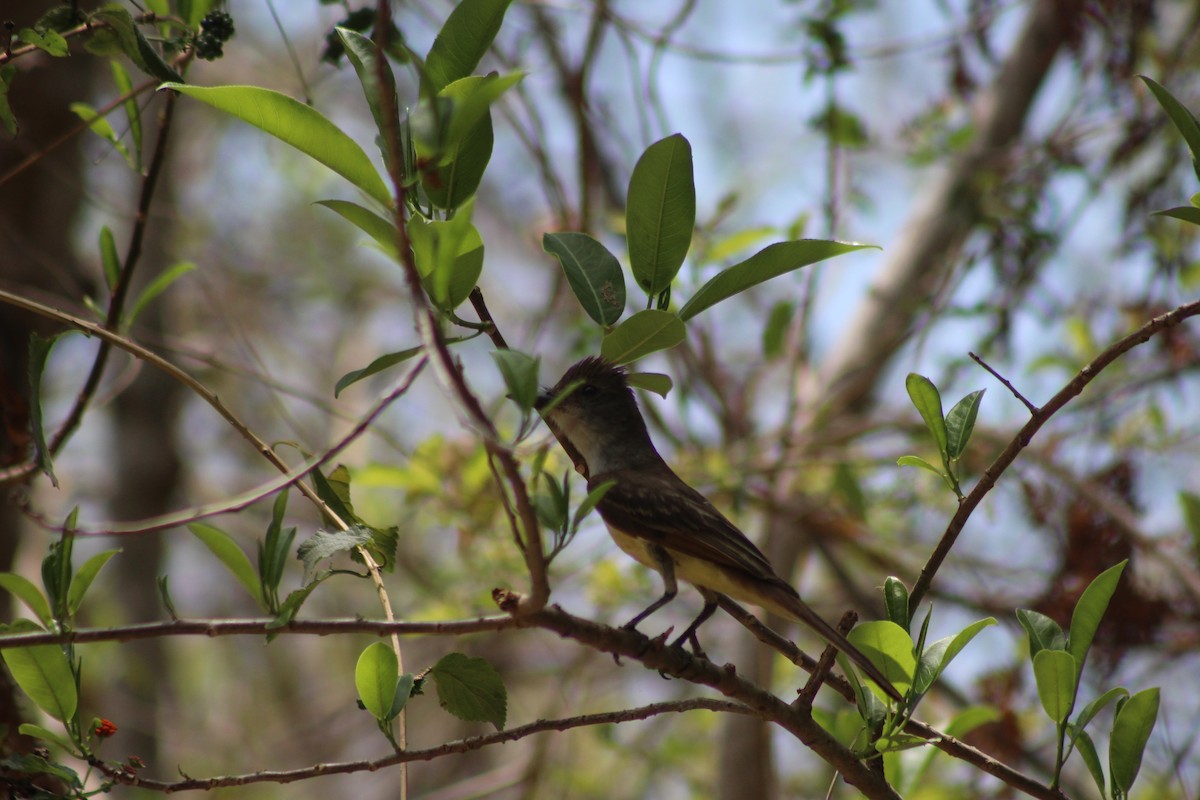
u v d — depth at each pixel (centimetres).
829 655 592
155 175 746
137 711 1554
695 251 1180
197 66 1795
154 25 718
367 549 589
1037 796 569
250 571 523
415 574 1347
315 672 2125
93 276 1207
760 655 1238
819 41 1218
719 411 1343
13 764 521
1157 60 1362
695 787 1384
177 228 1769
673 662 532
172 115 752
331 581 1800
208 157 2098
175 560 2028
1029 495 1220
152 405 1672
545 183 1249
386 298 2123
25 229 1049
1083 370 548
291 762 1988
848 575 1496
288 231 2125
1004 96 1403
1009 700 1164
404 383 533
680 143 513
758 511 1358
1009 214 1275
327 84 1780
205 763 1730
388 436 1080
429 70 516
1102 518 1158
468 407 405
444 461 1158
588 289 536
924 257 1401
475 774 1969
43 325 1016
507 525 1127
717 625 1428
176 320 1788
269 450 604
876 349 1396
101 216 1617
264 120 490
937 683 1309
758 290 1750
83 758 536
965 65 1332
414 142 473
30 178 1045
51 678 533
